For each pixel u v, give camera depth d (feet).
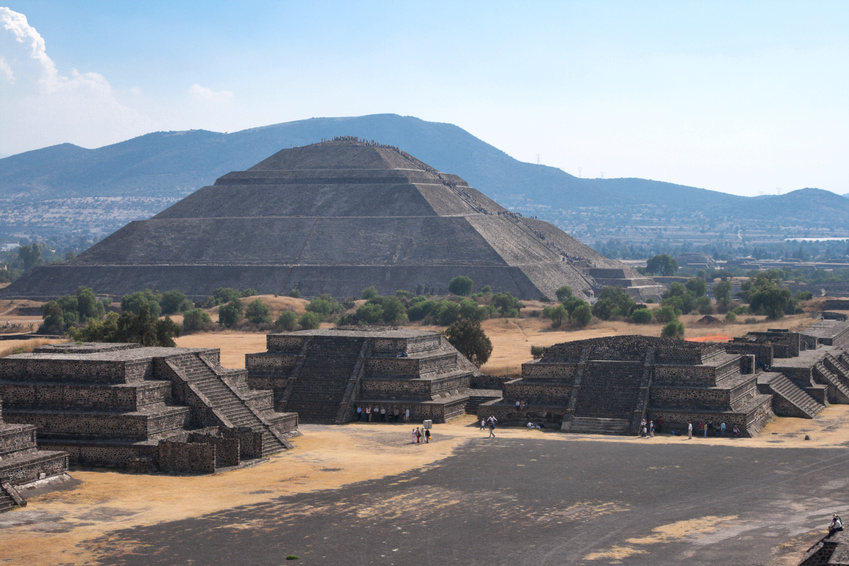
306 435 343.46
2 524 215.31
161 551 196.44
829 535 189.16
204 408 300.81
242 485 256.11
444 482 259.80
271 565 188.55
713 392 353.72
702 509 230.68
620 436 342.64
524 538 207.00
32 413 286.66
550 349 393.50
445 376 406.41
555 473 271.69
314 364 407.03
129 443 277.64
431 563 190.39
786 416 392.47
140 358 298.97
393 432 351.87
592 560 191.83
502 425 374.63
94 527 213.25
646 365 370.32
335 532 211.00
